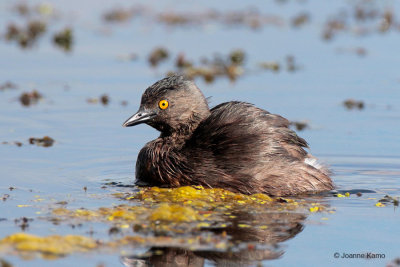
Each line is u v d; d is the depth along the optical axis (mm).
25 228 10109
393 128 16438
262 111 12688
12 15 29953
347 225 10445
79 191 12234
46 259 8961
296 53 23875
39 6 31484
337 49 24391
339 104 18344
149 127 17031
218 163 12195
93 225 10258
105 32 27469
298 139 12828
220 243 9578
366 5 31750
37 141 15547
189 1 33281
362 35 26641
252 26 28203
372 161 14320
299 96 19047
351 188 12555
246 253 9359
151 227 10172
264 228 10258
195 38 26266
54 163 14062
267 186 12039
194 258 9211
